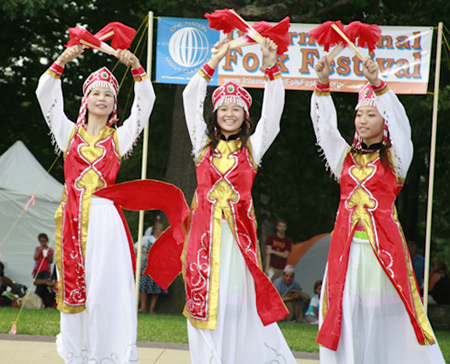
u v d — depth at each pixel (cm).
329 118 668
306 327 1270
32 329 997
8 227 1541
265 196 2228
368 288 639
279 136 1948
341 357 635
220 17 668
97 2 1903
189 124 672
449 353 974
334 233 659
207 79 668
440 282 1648
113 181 687
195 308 634
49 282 1502
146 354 845
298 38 1162
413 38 1154
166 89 1872
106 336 661
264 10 1496
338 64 1159
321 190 2025
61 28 2027
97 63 2009
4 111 2014
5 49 1944
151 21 1164
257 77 1157
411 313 626
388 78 1159
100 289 659
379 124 652
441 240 3014
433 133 1141
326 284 653
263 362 645
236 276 643
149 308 1617
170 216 688
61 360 776
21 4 1502
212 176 653
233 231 643
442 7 1625
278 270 1591
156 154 2162
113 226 670
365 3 1587
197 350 635
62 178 2091
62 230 670
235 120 657
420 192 2294
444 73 1822
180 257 701
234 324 638
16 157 1595
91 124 693
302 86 1165
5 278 1509
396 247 636
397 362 640
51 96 679
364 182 649
